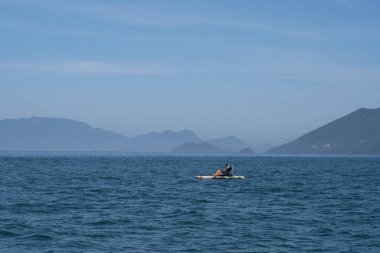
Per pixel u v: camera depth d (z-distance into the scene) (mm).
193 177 98875
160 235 35531
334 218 43844
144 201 55375
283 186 77500
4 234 35250
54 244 32469
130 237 34750
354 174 117188
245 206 51594
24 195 60594
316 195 63812
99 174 107188
